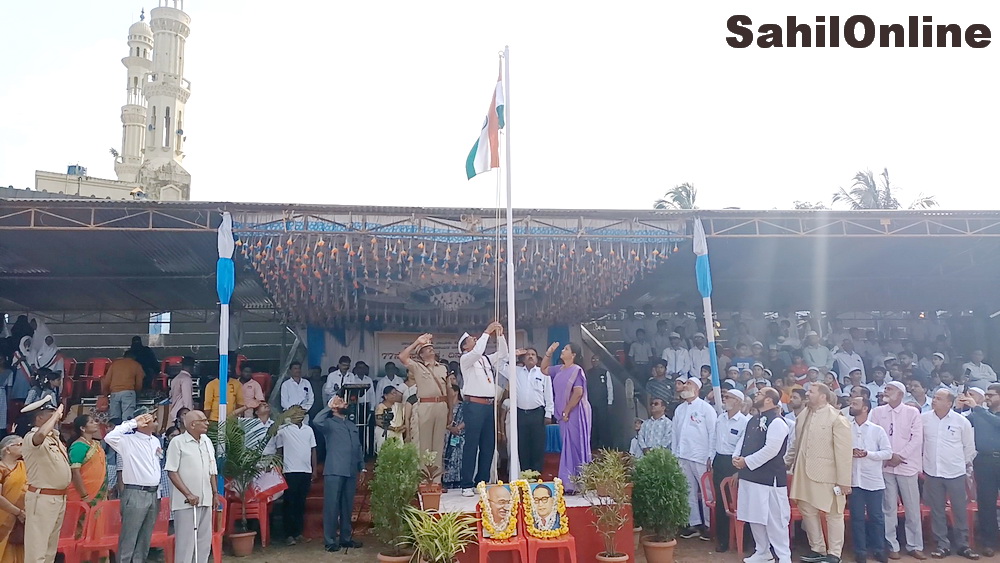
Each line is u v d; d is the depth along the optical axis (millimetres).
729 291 16516
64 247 11789
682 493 7914
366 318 12711
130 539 7059
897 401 8516
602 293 11672
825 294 16828
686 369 13266
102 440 9516
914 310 17844
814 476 7523
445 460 9891
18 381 12648
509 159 8500
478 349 8570
